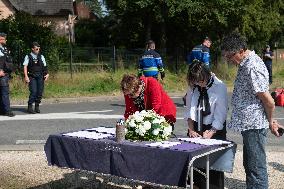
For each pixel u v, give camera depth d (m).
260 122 5.37
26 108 15.23
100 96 18.36
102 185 6.64
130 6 27.05
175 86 21.81
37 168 7.84
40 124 12.09
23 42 19.38
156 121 5.62
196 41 29.56
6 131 11.15
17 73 18.91
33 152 8.96
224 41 5.43
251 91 5.36
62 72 20.70
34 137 10.45
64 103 16.95
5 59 13.17
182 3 25.05
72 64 21.70
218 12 25.59
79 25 44.34
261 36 31.17
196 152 5.07
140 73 13.54
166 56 24.94
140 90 6.16
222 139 5.95
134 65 22.81
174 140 5.67
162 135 5.62
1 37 13.09
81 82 20.11
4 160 8.38
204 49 12.97
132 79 6.11
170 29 29.84
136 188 6.41
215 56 25.72
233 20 27.14
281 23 34.34
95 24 41.56
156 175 5.20
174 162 5.07
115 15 31.55
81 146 5.75
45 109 15.09
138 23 30.83
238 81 5.46
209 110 5.90
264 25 30.17
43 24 22.00
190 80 5.84
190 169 5.15
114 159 5.48
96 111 14.60
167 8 26.02
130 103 6.30
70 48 22.06
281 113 14.12
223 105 5.87
